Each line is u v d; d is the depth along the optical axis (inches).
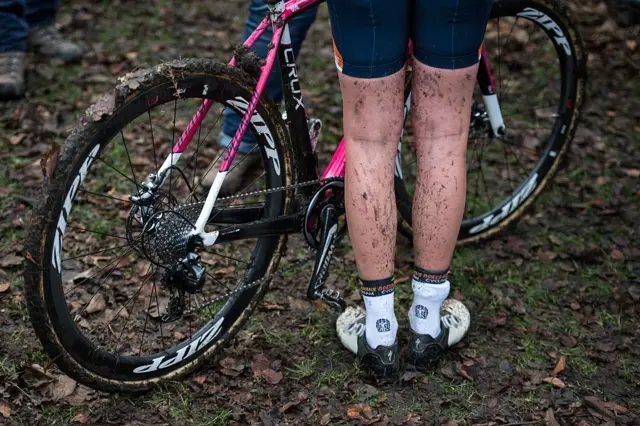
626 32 188.9
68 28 177.2
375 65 80.4
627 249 122.6
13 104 148.5
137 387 89.2
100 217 122.0
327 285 111.1
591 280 115.8
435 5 78.1
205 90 84.0
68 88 155.1
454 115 85.2
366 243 87.3
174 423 88.0
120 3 190.2
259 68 87.8
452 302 102.0
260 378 94.7
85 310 103.0
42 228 74.9
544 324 106.5
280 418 89.0
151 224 81.7
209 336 94.3
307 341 101.2
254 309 98.3
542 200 134.3
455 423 88.3
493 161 143.3
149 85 79.3
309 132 95.6
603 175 140.8
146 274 109.3
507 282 114.3
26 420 86.8
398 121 84.5
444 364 97.9
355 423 88.7
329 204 93.7
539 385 95.7
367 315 92.4
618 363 100.0
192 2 195.5
